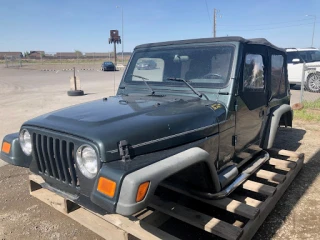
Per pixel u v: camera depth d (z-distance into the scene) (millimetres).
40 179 2984
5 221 3148
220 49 3045
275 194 3184
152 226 2430
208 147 2658
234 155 3150
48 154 2346
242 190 3646
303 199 3479
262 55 3525
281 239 2756
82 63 52406
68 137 2141
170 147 2328
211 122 2688
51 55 65250
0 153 2855
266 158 3916
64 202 2740
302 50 13320
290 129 6707
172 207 2730
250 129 3434
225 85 2912
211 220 2568
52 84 18844
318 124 7117
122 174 1821
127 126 2158
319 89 12539
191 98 3002
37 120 2525
